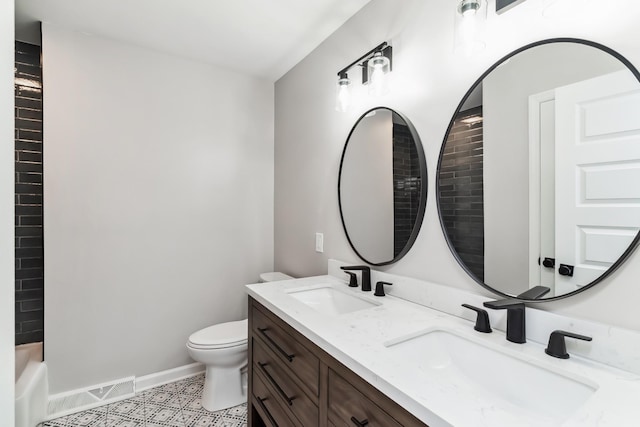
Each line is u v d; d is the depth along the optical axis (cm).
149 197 224
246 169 263
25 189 212
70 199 198
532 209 99
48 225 192
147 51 222
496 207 109
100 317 207
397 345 100
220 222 252
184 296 237
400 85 149
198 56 233
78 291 201
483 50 114
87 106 203
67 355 197
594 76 86
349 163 183
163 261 229
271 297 146
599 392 70
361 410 85
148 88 223
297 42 212
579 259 88
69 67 198
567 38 91
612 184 82
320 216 212
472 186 117
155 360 225
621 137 81
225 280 254
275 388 135
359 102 176
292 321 119
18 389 167
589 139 87
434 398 67
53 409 190
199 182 243
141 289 221
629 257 80
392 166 152
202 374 239
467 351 102
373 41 166
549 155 95
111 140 211
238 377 202
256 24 192
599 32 85
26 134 213
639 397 68
